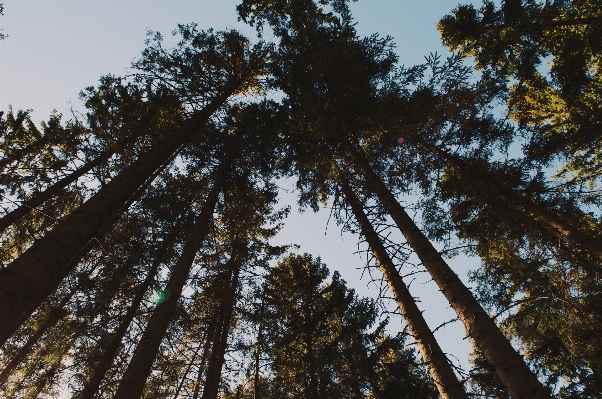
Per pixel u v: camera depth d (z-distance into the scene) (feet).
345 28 26.02
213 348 35.01
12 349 35.53
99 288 30.27
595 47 30.96
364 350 33.96
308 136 27.07
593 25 31.50
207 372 33.65
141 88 33.04
